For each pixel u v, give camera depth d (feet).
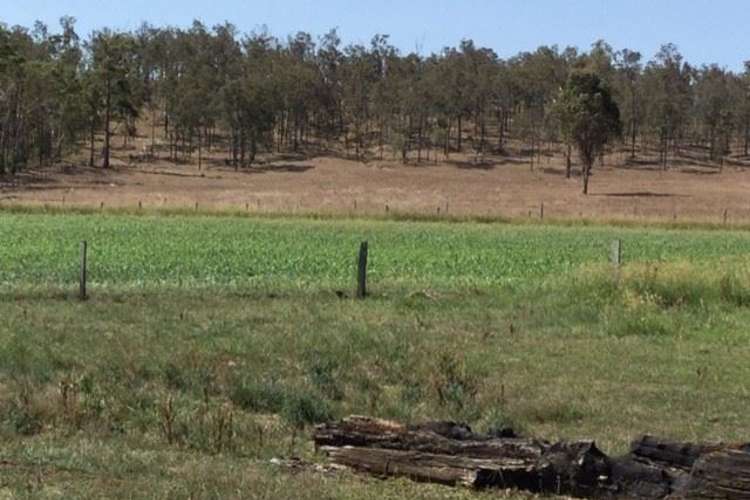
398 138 590.96
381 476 36.09
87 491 33.30
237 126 558.15
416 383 54.29
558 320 81.82
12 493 32.89
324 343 66.59
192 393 50.98
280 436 43.11
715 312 85.25
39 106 494.18
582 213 338.13
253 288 100.17
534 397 54.49
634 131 649.61
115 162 532.32
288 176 504.84
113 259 131.75
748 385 59.47
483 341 72.38
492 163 592.60
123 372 54.03
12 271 113.29
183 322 76.74
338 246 164.25
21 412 44.14
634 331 77.00
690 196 456.86
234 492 33.24
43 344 63.62
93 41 565.53
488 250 167.32
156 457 38.42
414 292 96.73
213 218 251.39
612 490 33.83
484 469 34.78
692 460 34.86
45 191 393.50
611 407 53.31
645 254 166.40
